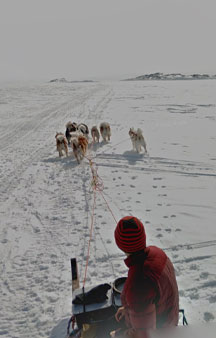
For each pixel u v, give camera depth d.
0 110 22.11
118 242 1.92
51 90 37.59
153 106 20.83
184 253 4.94
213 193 7.27
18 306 4.07
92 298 3.02
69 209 6.82
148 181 8.19
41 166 9.91
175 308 1.98
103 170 9.17
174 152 10.42
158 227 5.82
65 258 5.04
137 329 1.80
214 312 3.63
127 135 13.03
